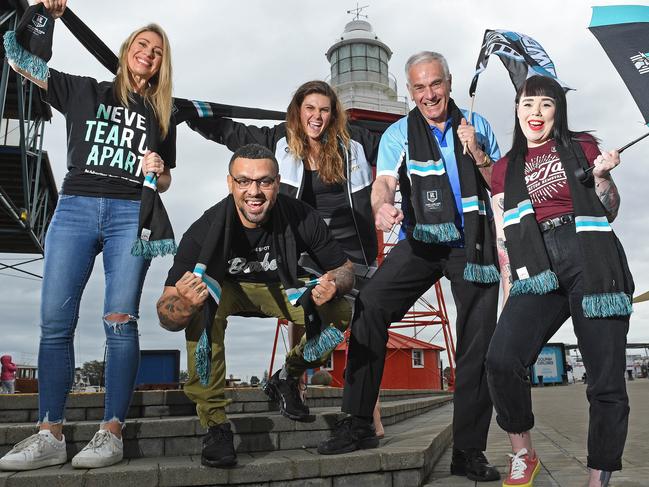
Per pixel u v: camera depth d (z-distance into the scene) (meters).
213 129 3.78
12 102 13.05
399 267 3.03
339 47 22.97
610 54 2.38
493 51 3.02
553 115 2.52
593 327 2.32
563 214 2.44
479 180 3.11
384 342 2.94
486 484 2.74
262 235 2.73
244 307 2.93
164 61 2.92
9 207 13.31
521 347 2.42
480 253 2.96
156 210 2.61
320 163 3.34
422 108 3.14
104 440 2.46
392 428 4.68
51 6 2.71
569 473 3.05
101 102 2.80
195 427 2.94
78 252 2.62
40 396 2.52
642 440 4.70
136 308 2.66
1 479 2.16
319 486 2.51
